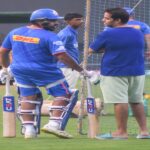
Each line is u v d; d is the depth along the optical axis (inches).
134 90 804.6
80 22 1083.9
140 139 786.8
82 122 941.2
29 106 806.5
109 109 1244.5
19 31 801.6
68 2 2655.0
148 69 1995.6
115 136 798.5
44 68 792.9
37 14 800.3
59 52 781.9
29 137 802.2
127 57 789.2
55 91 800.3
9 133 816.3
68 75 1112.8
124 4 1926.7
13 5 2731.3
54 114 799.7
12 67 805.9
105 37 791.1
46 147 691.4
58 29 1206.3
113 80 792.3
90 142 741.9
